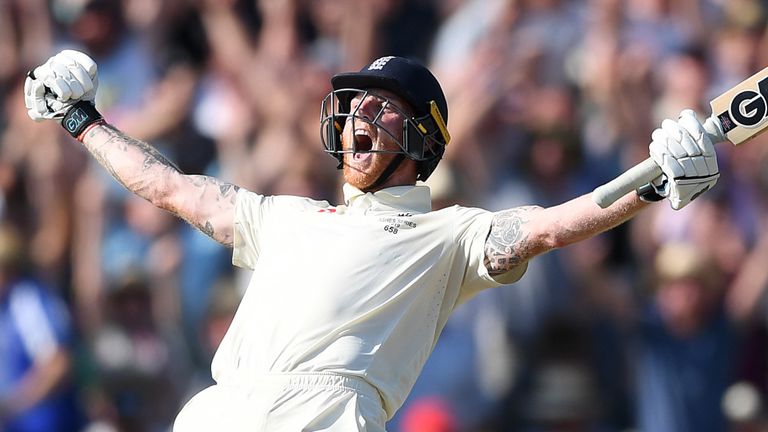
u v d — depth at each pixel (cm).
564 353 3138
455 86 3512
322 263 1745
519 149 3369
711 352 3250
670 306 3247
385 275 1739
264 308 1744
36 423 3334
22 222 3641
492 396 3127
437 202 3216
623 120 3528
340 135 1875
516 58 3531
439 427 3058
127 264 3431
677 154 1554
